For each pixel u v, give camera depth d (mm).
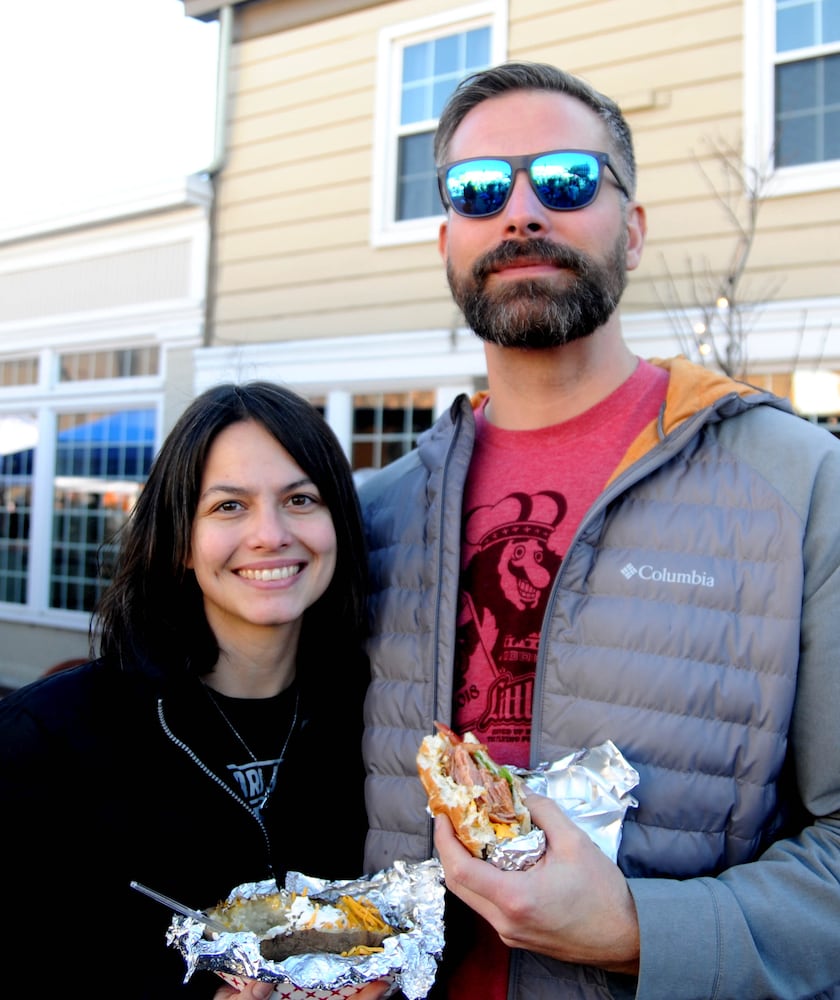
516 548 1624
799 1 4570
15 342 7652
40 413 7574
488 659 1588
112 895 1462
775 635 1392
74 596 7406
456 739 1343
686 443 1535
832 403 4418
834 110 4512
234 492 1596
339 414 5848
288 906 1389
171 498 1626
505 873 1212
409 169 5758
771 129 4574
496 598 1612
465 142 1697
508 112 1659
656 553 1492
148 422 6973
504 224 1590
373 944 1346
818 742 1361
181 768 1538
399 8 5660
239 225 6297
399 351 5586
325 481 1682
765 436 1528
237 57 6312
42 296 7484
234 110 6316
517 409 1740
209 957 1252
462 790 1262
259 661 1680
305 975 1209
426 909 1342
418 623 1675
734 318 4578
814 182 4445
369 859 1607
